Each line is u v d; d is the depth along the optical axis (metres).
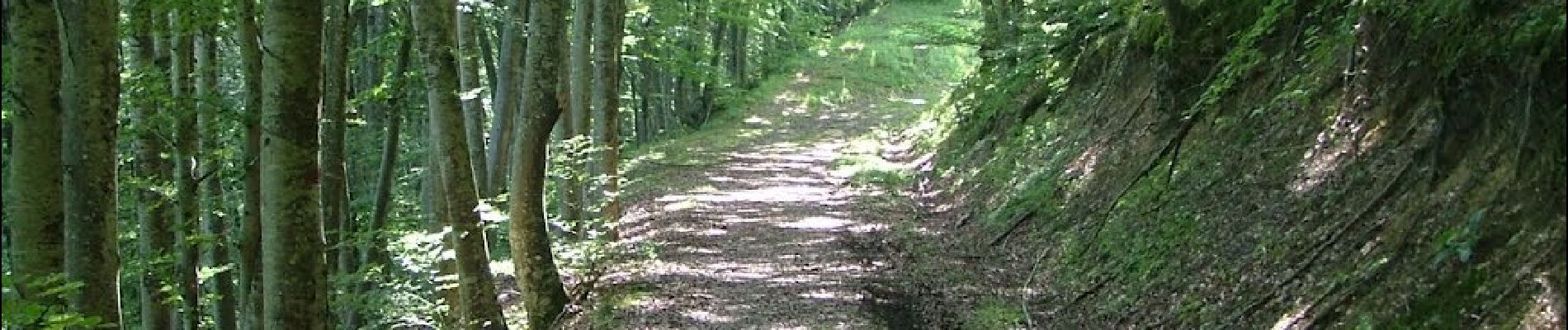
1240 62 11.09
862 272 12.46
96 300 5.54
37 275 5.29
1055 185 13.48
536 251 11.35
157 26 7.70
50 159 5.27
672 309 11.38
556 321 11.47
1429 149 7.36
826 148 28.08
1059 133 15.02
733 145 29.42
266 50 5.84
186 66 8.49
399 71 11.62
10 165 5.27
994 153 17.08
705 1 26.61
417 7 9.07
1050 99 16.47
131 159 9.80
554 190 18.25
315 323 6.21
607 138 14.45
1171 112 11.94
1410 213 7.06
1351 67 8.95
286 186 5.98
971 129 19.66
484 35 15.69
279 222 6.01
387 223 12.43
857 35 46.00
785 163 24.98
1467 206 6.56
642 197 21.12
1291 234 8.14
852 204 18.19
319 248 6.21
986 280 11.59
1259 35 11.19
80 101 5.42
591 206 15.83
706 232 16.14
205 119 8.59
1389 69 8.38
